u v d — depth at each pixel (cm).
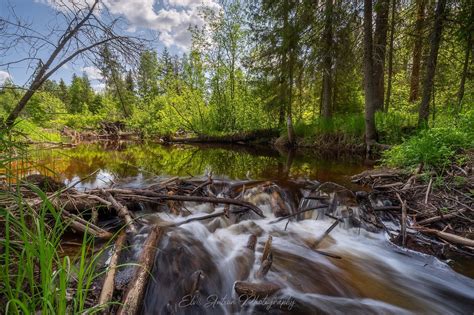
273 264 300
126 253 284
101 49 358
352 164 786
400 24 909
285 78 1213
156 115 1856
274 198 459
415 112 1065
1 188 212
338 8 873
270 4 1055
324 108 1175
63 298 138
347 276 290
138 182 564
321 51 994
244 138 1539
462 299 258
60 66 330
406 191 436
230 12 1462
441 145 495
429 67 754
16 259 208
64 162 797
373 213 404
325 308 243
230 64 1577
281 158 933
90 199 360
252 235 349
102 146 1391
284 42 1090
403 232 347
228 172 680
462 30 692
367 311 242
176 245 307
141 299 214
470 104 721
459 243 317
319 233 381
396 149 608
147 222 366
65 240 300
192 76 1622
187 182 492
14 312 143
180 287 252
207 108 1689
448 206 378
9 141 193
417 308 247
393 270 302
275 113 1432
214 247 325
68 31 334
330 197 441
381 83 1037
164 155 1036
